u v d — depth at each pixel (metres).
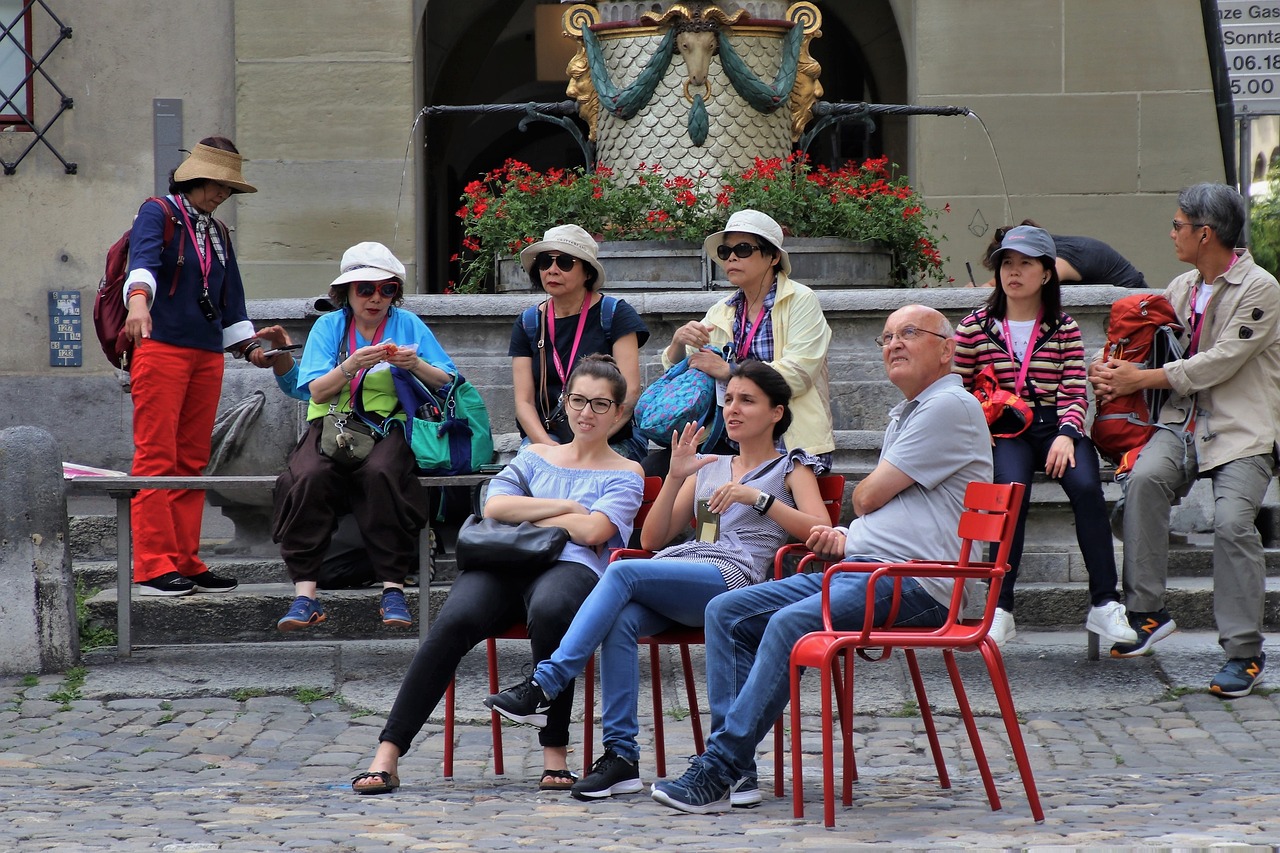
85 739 14.92
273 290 29.80
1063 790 12.86
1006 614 16.55
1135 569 16.77
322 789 13.05
